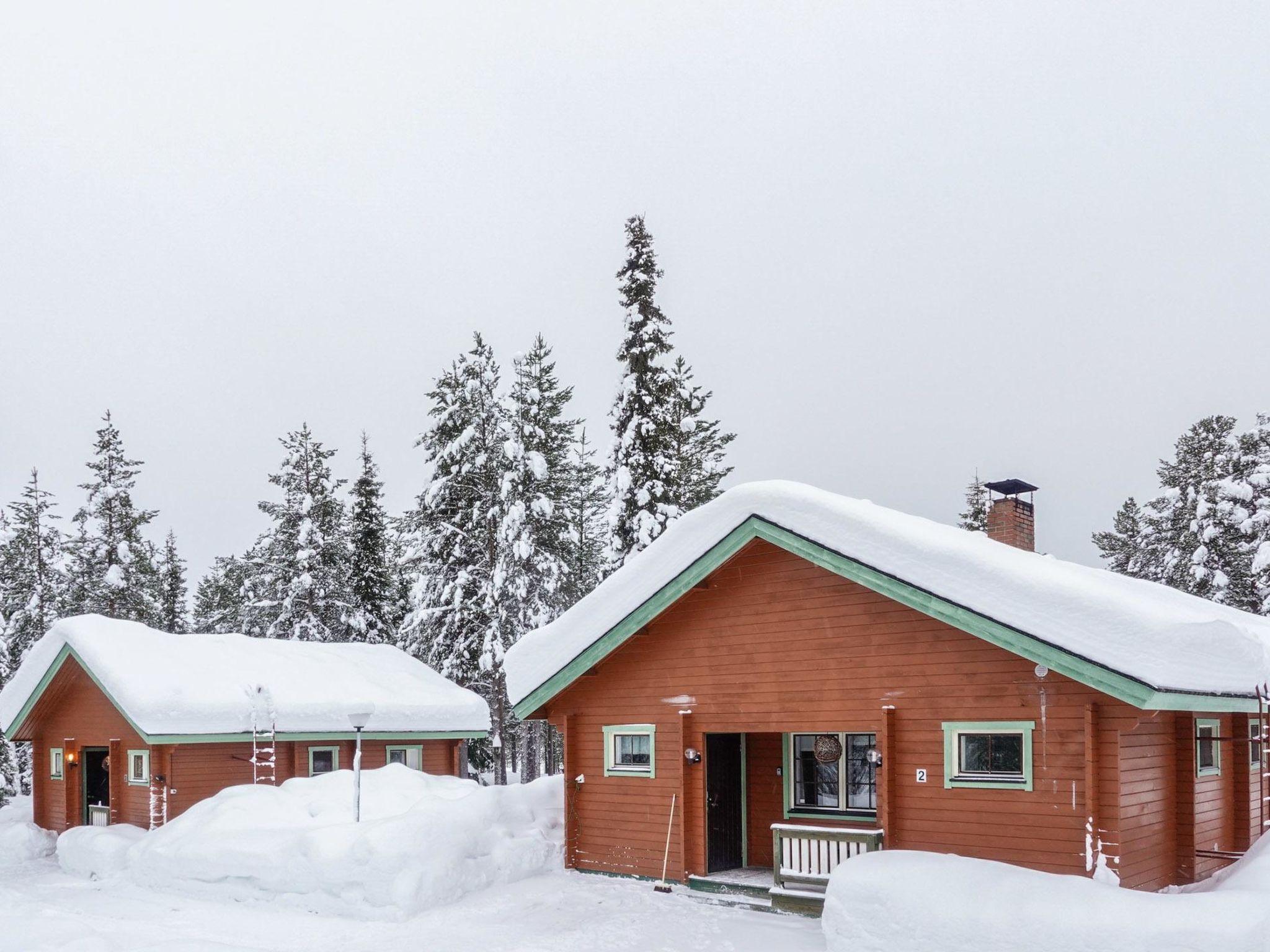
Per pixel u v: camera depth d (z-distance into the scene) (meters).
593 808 16.73
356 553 40.09
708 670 15.32
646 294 30.05
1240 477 39.81
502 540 31.80
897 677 13.31
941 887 10.62
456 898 15.23
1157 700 10.74
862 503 14.09
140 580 41.66
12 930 13.02
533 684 16.91
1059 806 11.78
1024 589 11.78
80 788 24.56
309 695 23.06
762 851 16.33
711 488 37.50
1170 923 9.11
